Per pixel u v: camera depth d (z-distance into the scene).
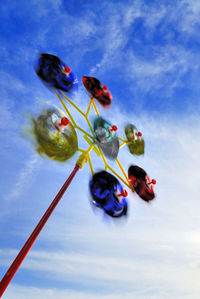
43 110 0.39
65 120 0.39
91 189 0.44
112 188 0.47
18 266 0.25
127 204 0.49
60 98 0.45
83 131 0.46
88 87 0.54
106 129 0.51
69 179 0.36
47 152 0.36
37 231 0.28
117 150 0.54
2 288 0.23
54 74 0.46
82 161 0.40
